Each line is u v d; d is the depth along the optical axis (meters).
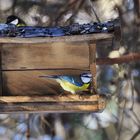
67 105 9.09
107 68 15.52
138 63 15.38
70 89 9.28
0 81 9.56
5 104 9.09
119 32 8.96
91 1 13.11
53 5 14.21
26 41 9.00
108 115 16.53
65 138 16.86
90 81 9.30
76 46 9.65
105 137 16.95
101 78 15.47
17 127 15.73
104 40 9.52
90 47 9.57
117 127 15.78
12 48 9.67
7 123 16.09
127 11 14.59
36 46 9.70
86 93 9.38
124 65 13.57
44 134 16.31
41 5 14.11
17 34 9.05
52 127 15.84
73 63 9.66
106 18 13.84
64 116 16.75
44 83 9.60
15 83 9.63
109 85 15.30
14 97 9.08
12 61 9.65
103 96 9.02
